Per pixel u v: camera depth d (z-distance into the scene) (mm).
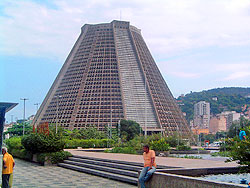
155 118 170250
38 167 41719
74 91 179250
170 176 18375
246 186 14344
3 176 21125
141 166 30094
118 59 187125
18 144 60688
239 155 20672
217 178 21484
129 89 177875
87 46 196625
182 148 89688
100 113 168125
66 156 44875
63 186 25297
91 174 33562
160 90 186250
